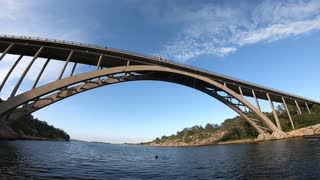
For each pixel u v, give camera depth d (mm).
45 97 61094
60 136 181000
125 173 23688
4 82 57125
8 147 45250
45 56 68250
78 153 47688
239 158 38156
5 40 60375
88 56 69625
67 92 62844
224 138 127562
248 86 94438
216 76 87312
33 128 139500
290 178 19719
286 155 37344
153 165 31609
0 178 17469
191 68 82312
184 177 21875
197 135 184875
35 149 46750
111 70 67250
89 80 65375
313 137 81500
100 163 31938
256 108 90312
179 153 59656
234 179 20453
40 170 22234
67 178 19453
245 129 118125
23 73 57625
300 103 114938
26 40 61125
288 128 100438
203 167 29016
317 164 26719
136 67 71125
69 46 64750
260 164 29031
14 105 55688
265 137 92375
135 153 59844
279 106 124125
